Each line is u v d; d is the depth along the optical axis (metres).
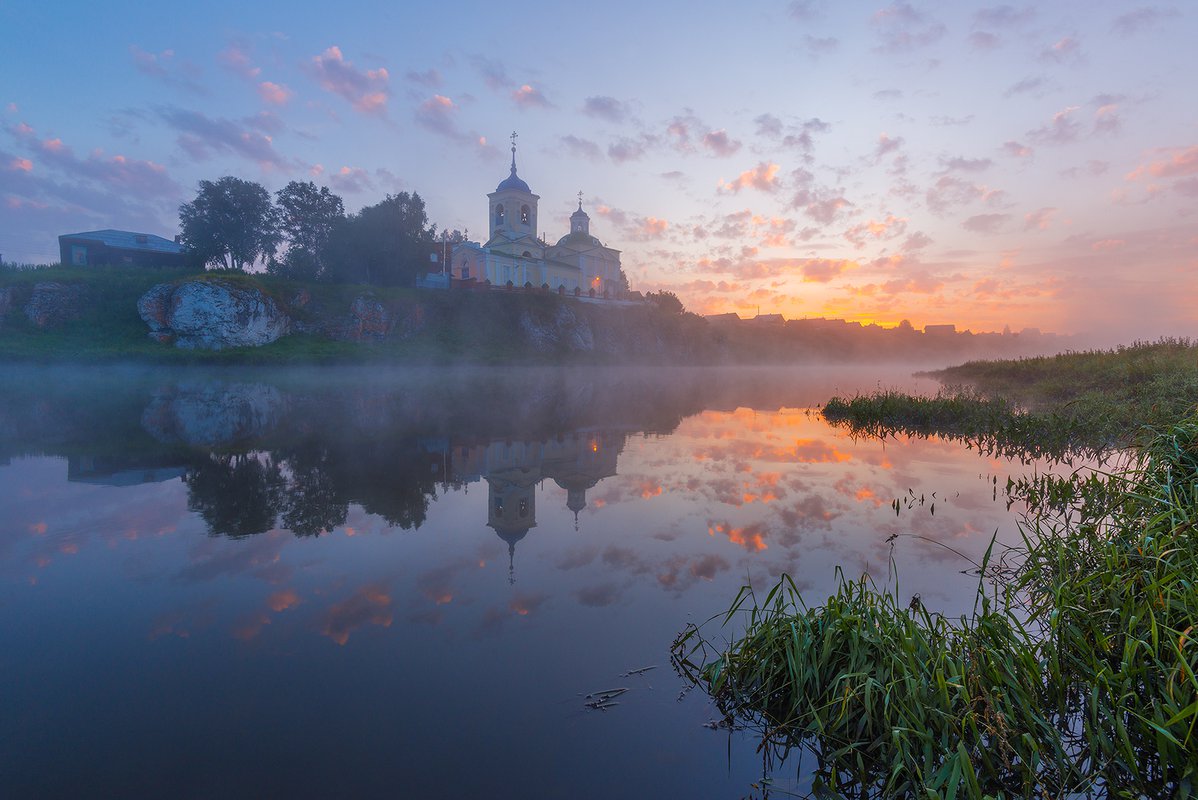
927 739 2.52
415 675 3.45
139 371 37.00
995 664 2.84
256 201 54.59
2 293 41.19
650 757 2.77
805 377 44.25
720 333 80.12
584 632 3.99
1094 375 17.45
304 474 9.19
